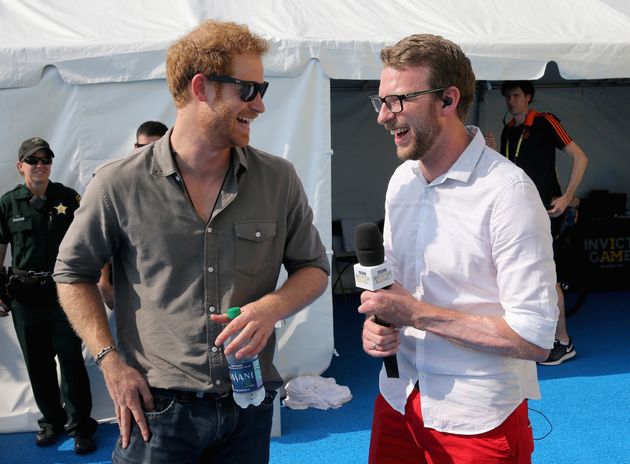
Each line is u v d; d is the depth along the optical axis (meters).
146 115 4.32
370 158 7.72
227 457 2.02
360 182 7.73
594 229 7.77
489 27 4.96
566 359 5.39
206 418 1.91
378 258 1.88
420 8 5.17
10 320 4.31
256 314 1.82
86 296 1.92
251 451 2.03
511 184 1.79
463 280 1.89
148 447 1.90
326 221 4.53
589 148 8.21
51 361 4.09
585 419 4.29
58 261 1.93
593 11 5.47
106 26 4.52
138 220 1.86
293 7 4.94
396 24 4.90
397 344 1.94
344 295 7.60
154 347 1.90
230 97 1.76
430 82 1.81
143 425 1.87
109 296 3.73
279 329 4.59
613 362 5.34
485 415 1.89
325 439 4.07
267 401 2.05
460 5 5.34
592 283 7.78
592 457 3.80
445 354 1.94
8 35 4.33
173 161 1.85
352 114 7.64
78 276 1.92
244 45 1.77
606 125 8.20
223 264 1.90
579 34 4.96
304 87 4.41
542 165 5.37
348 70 4.44
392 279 1.91
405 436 2.11
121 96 4.30
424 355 1.97
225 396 1.92
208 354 1.88
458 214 1.88
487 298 1.89
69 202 3.97
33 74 4.17
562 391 4.75
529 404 4.54
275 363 4.60
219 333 1.88
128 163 1.88
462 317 1.83
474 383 1.90
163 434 1.89
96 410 4.39
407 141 1.87
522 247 1.76
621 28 5.18
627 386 4.82
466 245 1.86
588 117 8.16
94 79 4.22
